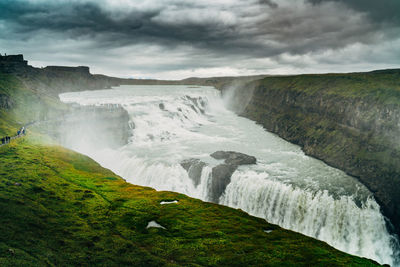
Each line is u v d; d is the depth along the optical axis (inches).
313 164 6673.2
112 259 2359.7
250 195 5221.5
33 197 3221.0
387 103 7317.9
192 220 3189.0
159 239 2741.1
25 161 4345.5
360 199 5255.9
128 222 3036.4
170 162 5871.1
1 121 5984.3
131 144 7204.7
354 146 7273.6
